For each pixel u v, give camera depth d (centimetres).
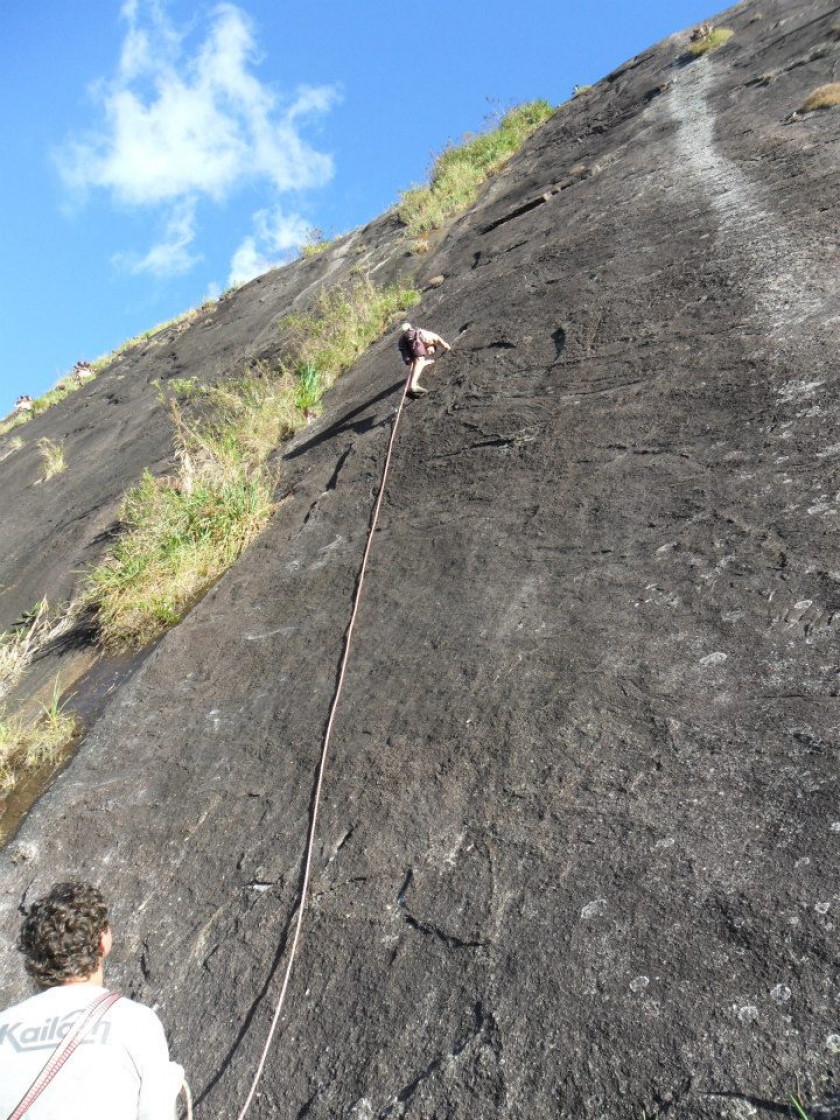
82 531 1053
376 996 287
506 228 1338
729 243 787
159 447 1247
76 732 598
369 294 1386
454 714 396
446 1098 246
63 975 217
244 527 752
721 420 535
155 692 559
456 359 868
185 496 818
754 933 245
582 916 275
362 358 1145
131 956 363
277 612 586
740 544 418
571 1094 230
